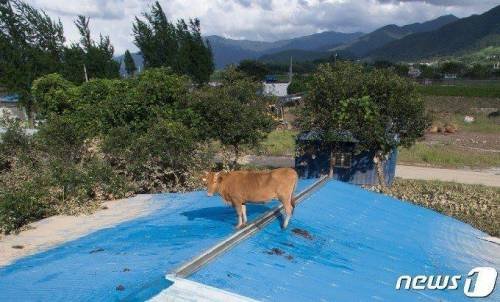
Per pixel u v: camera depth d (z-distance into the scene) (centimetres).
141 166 1745
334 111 2156
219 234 810
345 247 868
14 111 4584
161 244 789
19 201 1215
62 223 1181
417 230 1125
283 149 3628
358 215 1124
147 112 2284
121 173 1777
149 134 1845
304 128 2291
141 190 1742
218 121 2250
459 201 2114
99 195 1460
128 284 582
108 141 1869
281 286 629
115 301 533
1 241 1031
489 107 6356
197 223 943
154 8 5809
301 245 810
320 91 2220
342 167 2503
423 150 3616
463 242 1112
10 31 4150
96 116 2319
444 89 7319
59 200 1407
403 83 2123
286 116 5169
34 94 3158
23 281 679
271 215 912
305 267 720
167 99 2322
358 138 2203
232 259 671
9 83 4075
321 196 1205
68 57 4581
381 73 2175
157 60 5862
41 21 4556
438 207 2002
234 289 579
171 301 526
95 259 745
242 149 2508
